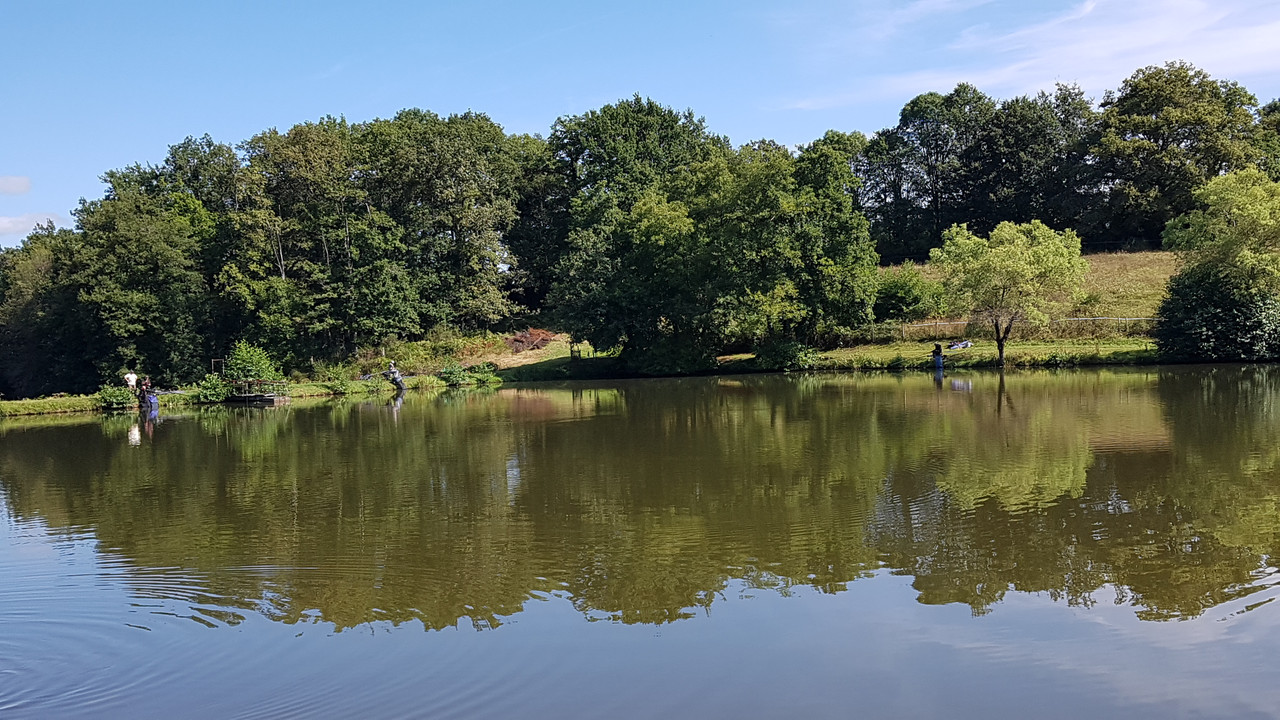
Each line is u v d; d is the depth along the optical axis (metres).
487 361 63.50
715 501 16.34
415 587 11.84
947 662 8.84
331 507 17.19
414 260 66.50
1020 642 9.27
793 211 51.16
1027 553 12.36
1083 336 50.91
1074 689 8.15
